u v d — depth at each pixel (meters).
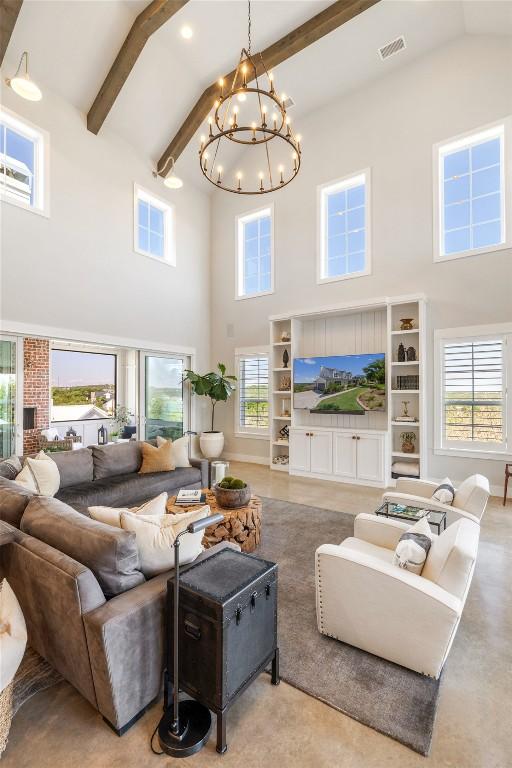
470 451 5.04
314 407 6.13
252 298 7.34
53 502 2.12
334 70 5.74
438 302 5.32
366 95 5.96
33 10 4.38
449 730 1.56
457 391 5.18
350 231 6.27
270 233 7.07
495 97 4.98
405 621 1.86
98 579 1.67
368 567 1.94
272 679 1.81
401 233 5.64
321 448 5.86
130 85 5.52
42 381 6.03
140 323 6.46
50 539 1.87
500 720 1.61
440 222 5.34
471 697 1.73
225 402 7.79
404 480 3.76
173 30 5.07
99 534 1.71
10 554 1.92
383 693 1.75
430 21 5.02
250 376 7.42
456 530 2.02
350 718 1.63
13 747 1.48
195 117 6.10
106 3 4.58
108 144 5.92
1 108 4.66
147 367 6.71
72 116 5.43
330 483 5.58
